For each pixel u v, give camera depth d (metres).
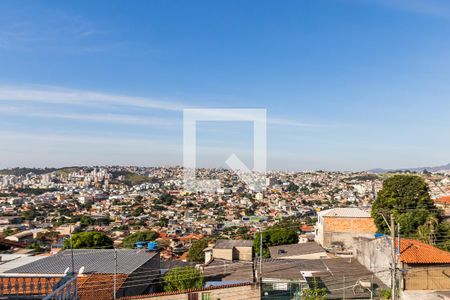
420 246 22.73
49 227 87.06
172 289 20.48
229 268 27.62
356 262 27.27
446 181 127.56
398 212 34.41
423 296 19.80
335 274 23.70
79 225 88.62
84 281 18.00
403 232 33.06
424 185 35.81
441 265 21.22
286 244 41.47
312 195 126.31
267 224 78.81
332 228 40.38
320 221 43.06
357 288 20.92
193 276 21.20
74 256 23.27
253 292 18.05
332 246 39.03
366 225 40.00
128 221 97.56
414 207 35.09
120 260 22.31
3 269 20.39
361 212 41.38
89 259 22.48
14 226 89.94
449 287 21.08
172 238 67.44
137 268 20.61
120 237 71.44
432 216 32.75
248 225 80.12
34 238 71.31
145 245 30.05
